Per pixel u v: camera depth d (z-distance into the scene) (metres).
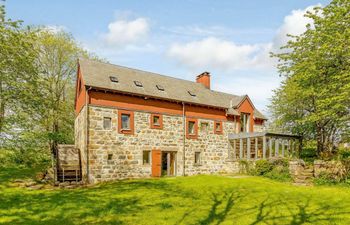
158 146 19.34
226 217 8.15
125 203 10.28
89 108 16.48
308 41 15.98
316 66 15.22
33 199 11.16
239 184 14.70
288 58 17.72
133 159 17.94
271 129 29.12
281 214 8.34
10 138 16.55
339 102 13.67
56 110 25.81
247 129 26.02
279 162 18.69
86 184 15.61
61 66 27.52
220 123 23.67
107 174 16.66
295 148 23.16
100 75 18.38
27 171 20.05
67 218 8.23
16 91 16.86
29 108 18.00
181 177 18.80
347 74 12.83
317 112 16.58
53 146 24.08
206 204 10.02
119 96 17.89
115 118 17.48
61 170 16.16
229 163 23.03
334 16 14.00
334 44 13.90
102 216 8.44
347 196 11.04
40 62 25.66
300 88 17.50
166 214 8.55
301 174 15.48
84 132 16.42
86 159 15.95
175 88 22.53
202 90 25.33
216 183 15.22
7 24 16.36
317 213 8.41
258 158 20.91
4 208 9.55
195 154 21.83
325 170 15.04
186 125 21.31
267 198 10.86
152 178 18.22
